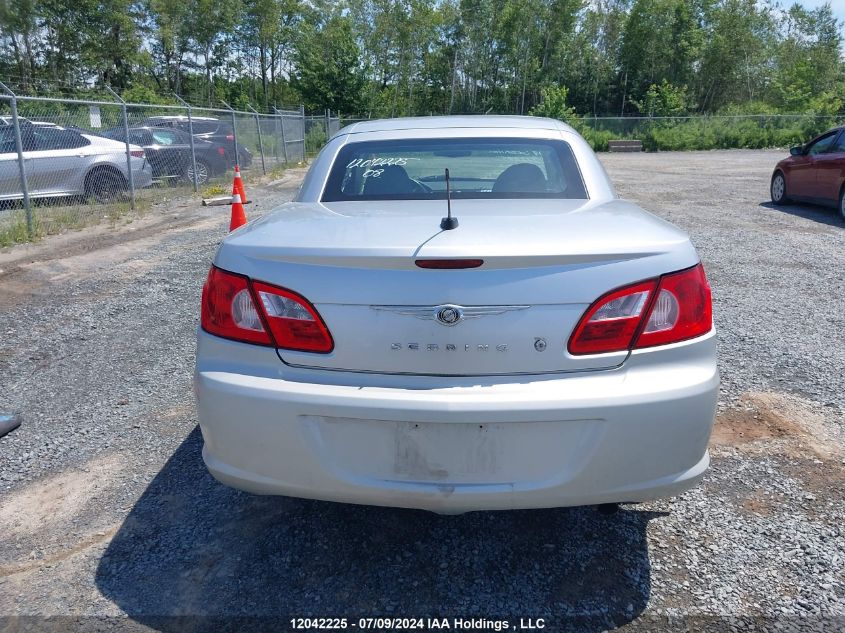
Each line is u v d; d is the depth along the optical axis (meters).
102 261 7.73
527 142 3.27
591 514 2.76
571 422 2.01
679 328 2.11
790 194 11.73
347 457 2.08
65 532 2.68
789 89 48.75
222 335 2.21
